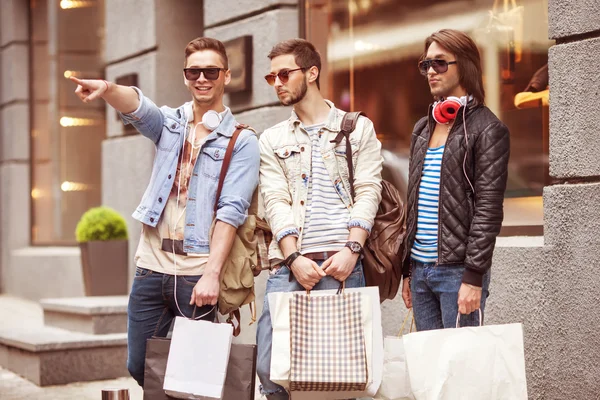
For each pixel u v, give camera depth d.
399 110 8.70
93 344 9.62
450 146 5.27
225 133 5.69
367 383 5.19
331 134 5.65
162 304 5.80
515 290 6.94
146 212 5.70
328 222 5.52
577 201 6.46
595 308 6.32
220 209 5.57
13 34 17.17
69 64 15.77
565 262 6.54
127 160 12.33
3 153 17.81
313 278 5.35
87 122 15.36
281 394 5.65
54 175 16.30
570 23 6.57
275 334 5.31
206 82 5.67
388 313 8.36
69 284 15.00
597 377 6.31
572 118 6.52
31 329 10.80
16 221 17.22
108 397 5.66
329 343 5.26
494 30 7.79
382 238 5.63
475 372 4.89
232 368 5.38
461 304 5.10
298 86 5.61
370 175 5.62
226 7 10.42
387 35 8.85
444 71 5.34
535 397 6.77
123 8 12.59
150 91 11.91
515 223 7.53
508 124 7.64
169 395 5.38
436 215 5.38
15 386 9.34
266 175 5.70
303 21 9.70
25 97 17.22
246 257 5.68
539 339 6.75
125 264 11.84
